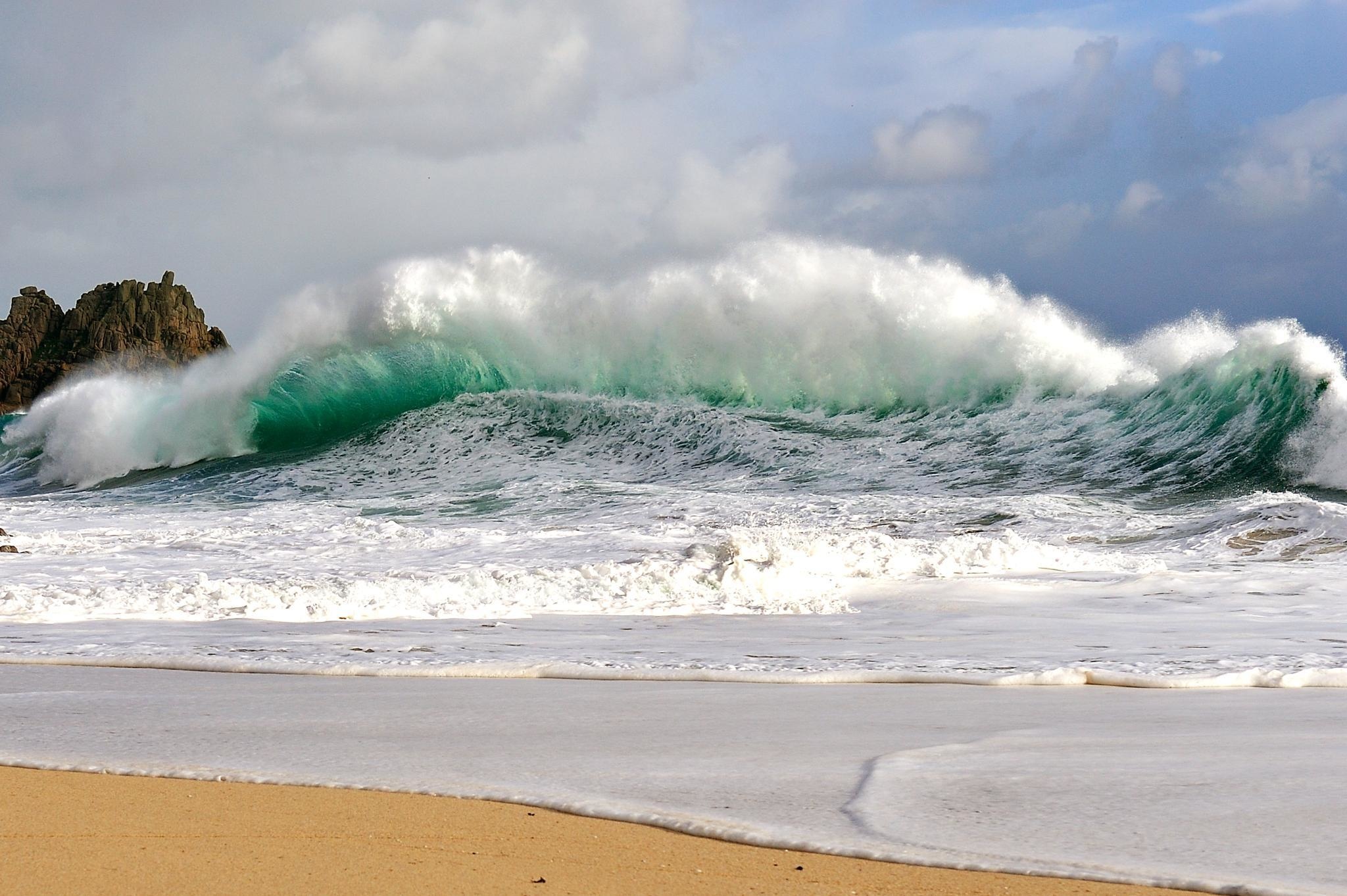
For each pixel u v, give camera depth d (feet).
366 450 95.91
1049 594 36.29
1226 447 74.33
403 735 15.44
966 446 82.99
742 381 96.12
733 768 13.26
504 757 13.94
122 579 41.42
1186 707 18.07
